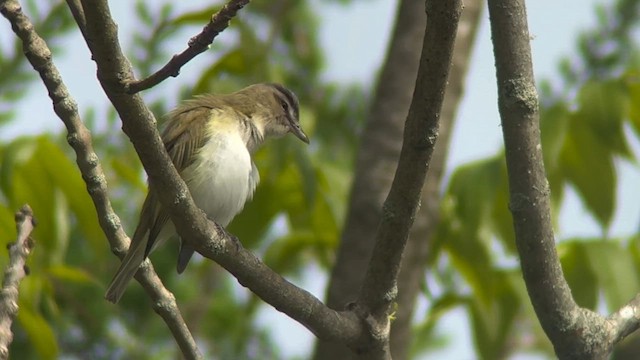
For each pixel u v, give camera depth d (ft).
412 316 40.45
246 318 51.52
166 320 29.55
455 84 41.55
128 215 48.60
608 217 37.99
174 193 25.29
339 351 38.70
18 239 26.53
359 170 41.42
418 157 25.46
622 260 37.42
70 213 45.62
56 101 28.37
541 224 26.61
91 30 22.48
